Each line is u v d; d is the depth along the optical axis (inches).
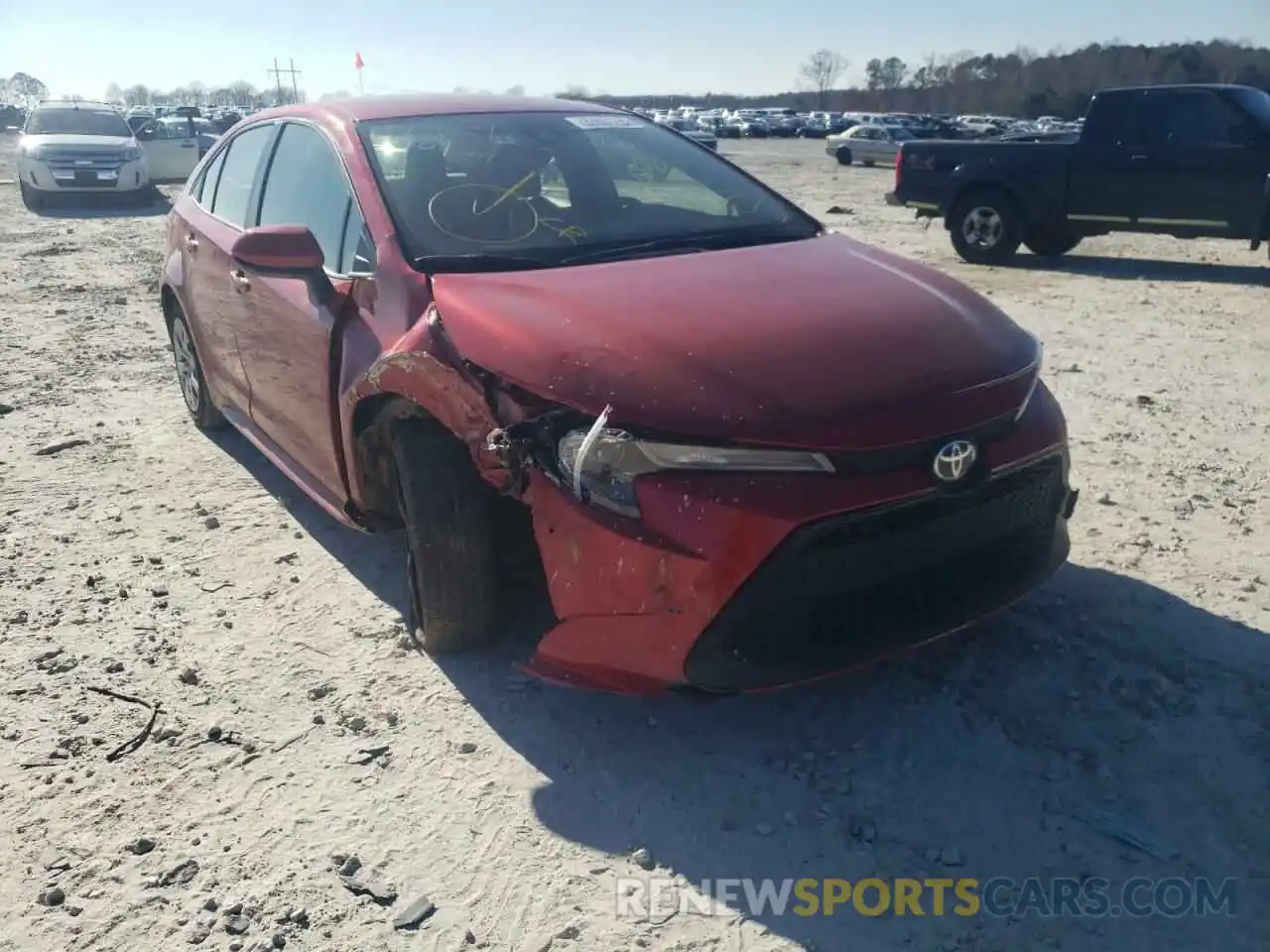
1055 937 92.3
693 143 178.4
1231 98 414.6
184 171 842.2
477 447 114.7
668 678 105.3
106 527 178.7
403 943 93.3
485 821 107.9
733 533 100.5
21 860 103.9
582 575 107.8
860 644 106.2
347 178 150.9
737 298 121.3
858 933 93.4
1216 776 110.3
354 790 112.7
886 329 116.3
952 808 107.3
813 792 110.2
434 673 132.8
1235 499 179.9
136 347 302.7
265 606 151.3
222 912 97.0
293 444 166.4
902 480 104.3
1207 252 507.5
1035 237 492.7
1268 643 133.9
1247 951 90.3
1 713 127.1
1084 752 114.3
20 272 433.4
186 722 124.8
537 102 178.4
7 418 236.2
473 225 142.8
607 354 109.1
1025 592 119.0
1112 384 253.8
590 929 94.4
